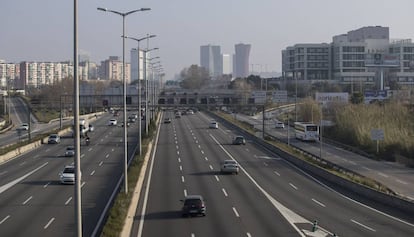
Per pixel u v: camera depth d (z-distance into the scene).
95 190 57.97
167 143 113.00
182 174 70.94
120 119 189.62
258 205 50.41
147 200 52.78
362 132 110.94
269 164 82.31
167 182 64.25
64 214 45.50
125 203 46.31
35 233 38.69
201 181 65.12
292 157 85.19
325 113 160.25
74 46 29.08
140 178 65.25
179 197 54.41
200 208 44.72
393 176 73.88
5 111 189.38
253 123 176.88
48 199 53.12
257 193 57.25
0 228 40.44
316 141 123.50
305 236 37.91
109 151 99.38
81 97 142.88
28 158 91.19
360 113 127.44
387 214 47.03
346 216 45.88
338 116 134.12
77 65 29.14
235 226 41.12
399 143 96.62
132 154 93.38
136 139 121.38
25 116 190.38
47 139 120.50
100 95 137.88
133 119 182.38
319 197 55.56
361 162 89.31
